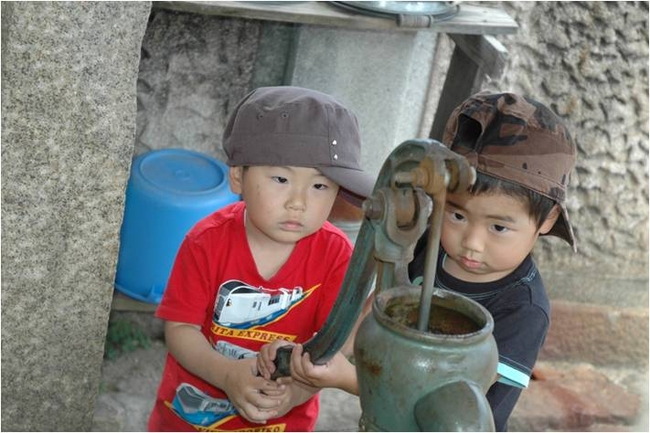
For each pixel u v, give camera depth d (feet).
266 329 5.25
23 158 5.67
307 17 7.39
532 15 9.52
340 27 7.99
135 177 8.27
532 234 4.35
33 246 5.95
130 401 8.27
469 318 2.94
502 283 4.54
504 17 8.24
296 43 8.73
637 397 9.59
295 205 4.72
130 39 5.57
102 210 5.99
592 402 9.38
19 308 6.11
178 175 8.48
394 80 9.07
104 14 5.44
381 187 2.95
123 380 8.52
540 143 4.23
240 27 8.95
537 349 4.40
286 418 5.65
